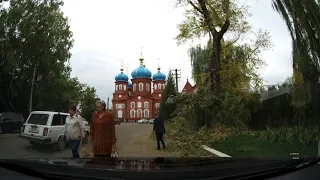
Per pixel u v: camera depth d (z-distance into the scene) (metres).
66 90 29.42
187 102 19.39
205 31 21.89
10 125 16.39
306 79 10.48
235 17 20.62
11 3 21.98
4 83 19.23
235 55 24.78
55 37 25.30
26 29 21.67
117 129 32.75
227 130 17.53
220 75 22.75
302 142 11.09
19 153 9.70
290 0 10.20
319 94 10.39
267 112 19.83
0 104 18.55
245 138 14.75
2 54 19.62
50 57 22.91
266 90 20.59
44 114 11.17
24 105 19.55
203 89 19.94
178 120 19.72
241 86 23.69
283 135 12.63
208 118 18.61
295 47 10.38
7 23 21.12
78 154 7.86
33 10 22.59
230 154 10.90
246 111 19.94
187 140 14.81
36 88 21.03
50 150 10.63
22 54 21.17
